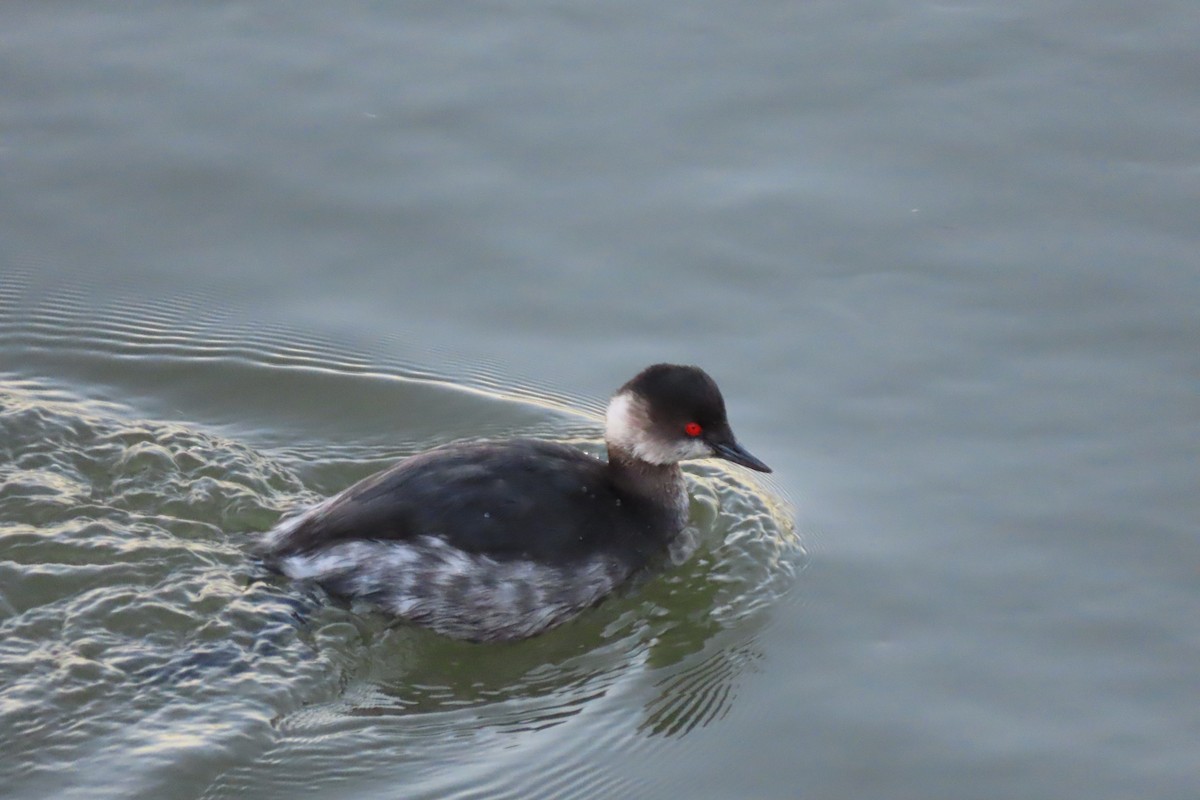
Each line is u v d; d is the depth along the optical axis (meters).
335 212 16.73
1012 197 16.84
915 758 11.02
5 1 19.14
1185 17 19.38
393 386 14.92
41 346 15.16
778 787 10.78
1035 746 11.09
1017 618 12.29
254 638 11.52
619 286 15.95
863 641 12.20
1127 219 16.50
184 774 10.27
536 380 15.04
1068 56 18.78
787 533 13.36
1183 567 12.66
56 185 16.91
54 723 10.55
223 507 13.04
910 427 14.29
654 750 11.07
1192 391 14.45
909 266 16.05
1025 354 14.98
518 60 18.66
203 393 14.80
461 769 10.70
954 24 19.31
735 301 15.74
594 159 17.36
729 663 12.03
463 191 16.98
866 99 18.14
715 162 17.36
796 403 14.60
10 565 11.88
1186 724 11.26
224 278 16.05
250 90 18.09
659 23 19.33
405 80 18.31
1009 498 13.48
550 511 12.34
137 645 11.34
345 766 10.62
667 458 13.03
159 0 19.39
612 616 12.63
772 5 19.52
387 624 11.98
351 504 12.17
